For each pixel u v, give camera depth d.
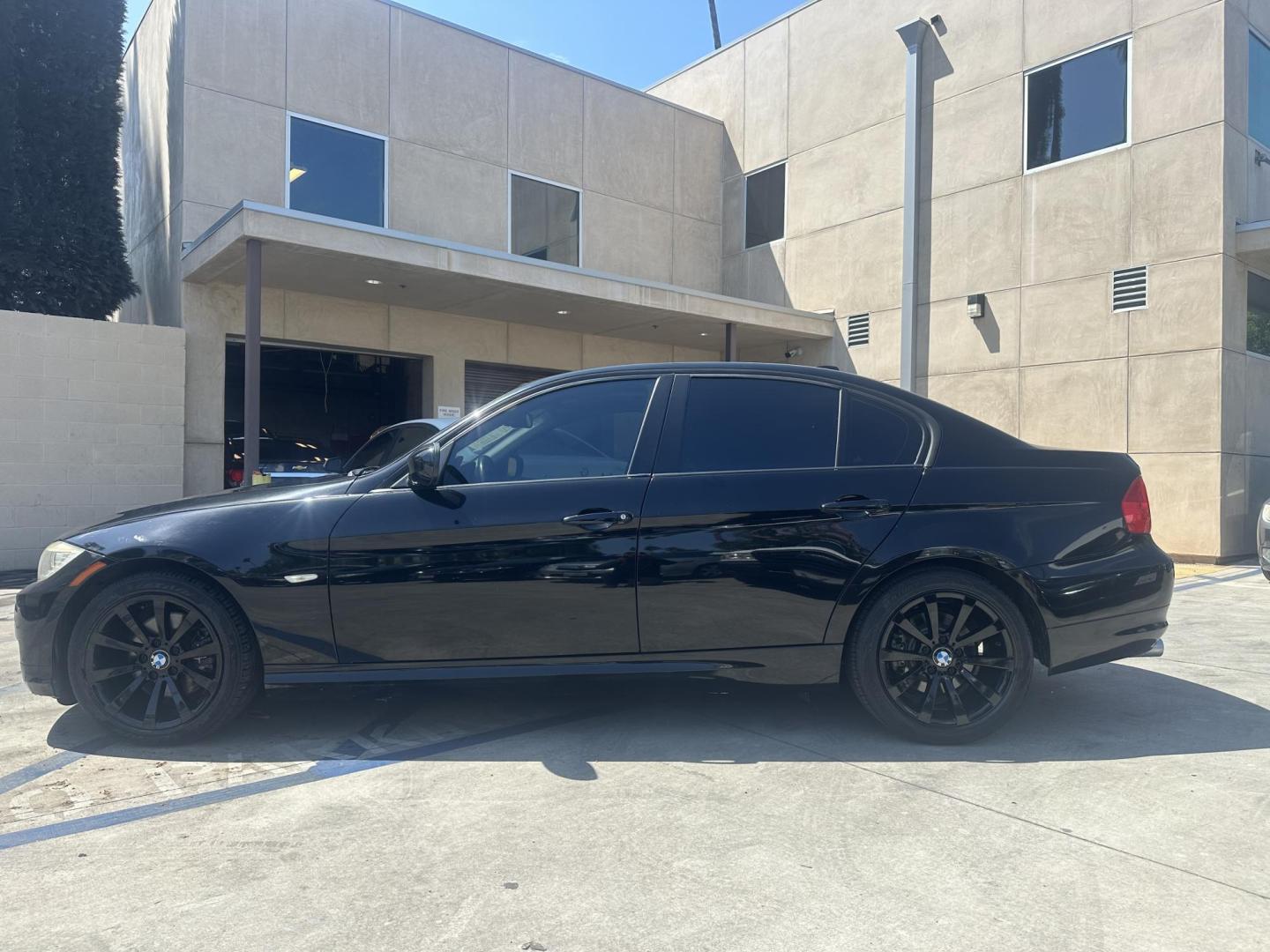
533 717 4.29
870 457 3.96
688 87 18.47
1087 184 12.16
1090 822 3.05
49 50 11.17
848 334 15.09
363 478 3.96
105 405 10.63
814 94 15.74
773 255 16.47
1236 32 11.19
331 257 10.32
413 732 4.05
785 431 4.00
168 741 3.79
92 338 10.56
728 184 17.42
